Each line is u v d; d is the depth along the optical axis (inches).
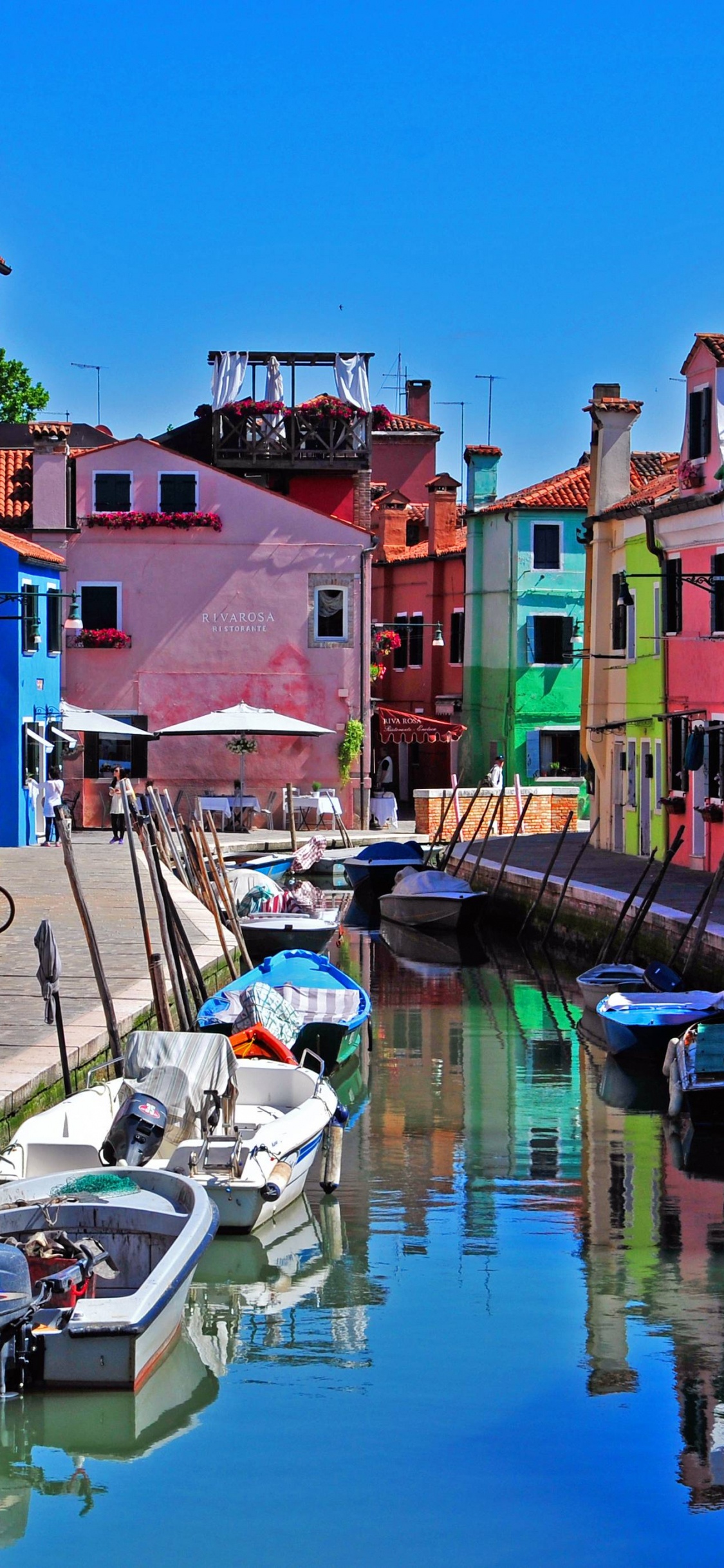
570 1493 359.9
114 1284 424.8
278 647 1835.6
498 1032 890.7
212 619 1829.5
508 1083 763.4
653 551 1343.5
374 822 1876.2
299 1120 552.4
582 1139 656.4
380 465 2581.2
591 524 1530.5
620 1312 456.4
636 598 1439.5
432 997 1010.1
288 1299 469.1
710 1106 666.2
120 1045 616.4
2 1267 379.6
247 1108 609.3
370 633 1865.2
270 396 1862.7
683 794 1294.3
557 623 2058.3
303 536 1830.7
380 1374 418.0
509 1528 345.7
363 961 1173.7
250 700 1834.4
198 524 1814.7
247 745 1800.0
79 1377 375.9
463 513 2192.4
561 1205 564.1
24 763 1524.4
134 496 1825.8
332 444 1861.5
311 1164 583.2
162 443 1995.6
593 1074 781.9
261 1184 498.3
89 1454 373.7
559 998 1006.4
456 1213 555.5
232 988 812.0
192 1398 400.8
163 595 1827.0
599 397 1540.4
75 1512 350.0
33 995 713.0
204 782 1829.5
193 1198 438.9
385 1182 592.4
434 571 2285.9
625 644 1498.5
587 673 1593.3
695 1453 376.2
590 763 1569.9
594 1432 386.6
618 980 886.4
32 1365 376.2
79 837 1631.4
